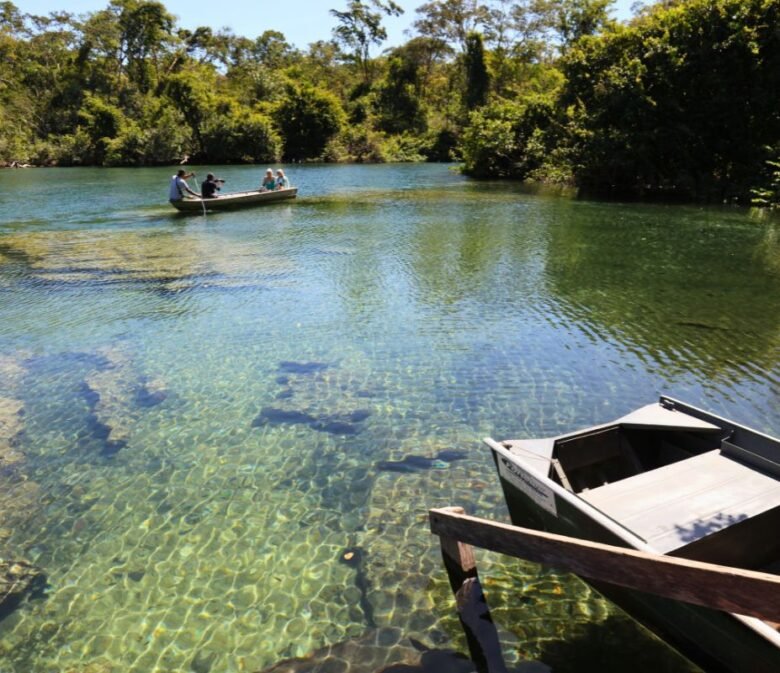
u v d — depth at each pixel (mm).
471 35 63219
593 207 25984
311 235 19594
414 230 20438
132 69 73250
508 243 18047
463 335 10047
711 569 3012
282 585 4645
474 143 42656
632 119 29844
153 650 4090
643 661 3850
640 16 35344
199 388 8125
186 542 5172
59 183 39250
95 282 13695
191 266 15203
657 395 7773
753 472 4656
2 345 9773
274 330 10375
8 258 16234
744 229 20312
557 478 4805
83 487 5984
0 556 5027
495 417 7246
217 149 58469
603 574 3416
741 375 8352
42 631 4277
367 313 11305
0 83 66250
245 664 3953
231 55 83438
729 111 27906
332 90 79500
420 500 5688
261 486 5965
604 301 11938
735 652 3207
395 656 3965
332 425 7109
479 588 4516
